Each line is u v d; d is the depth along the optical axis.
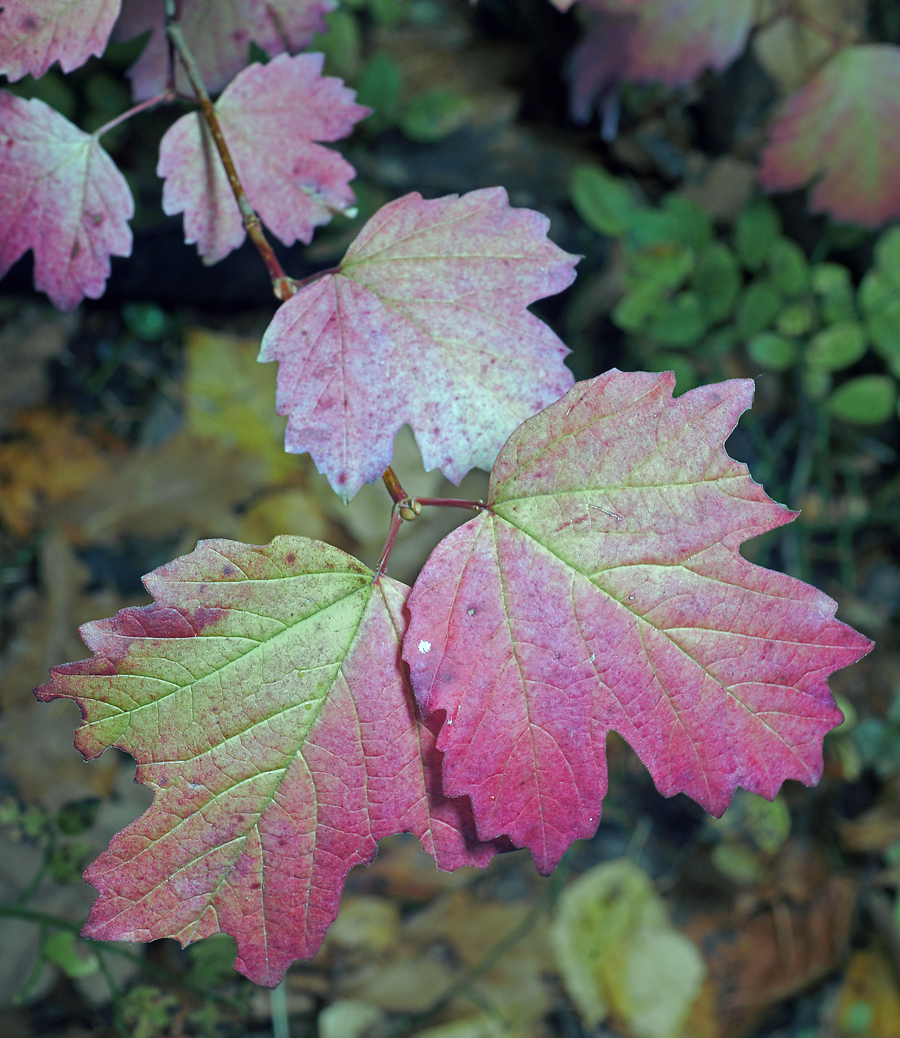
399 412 0.29
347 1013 0.61
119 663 0.27
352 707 0.27
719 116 0.69
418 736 0.28
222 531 0.66
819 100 0.54
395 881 0.66
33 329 0.65
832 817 0.70
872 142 0.53
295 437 0.28
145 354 0.67
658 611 0.27
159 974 0.48
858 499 0.75
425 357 0.29
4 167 0.31
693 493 0.27
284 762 0.27
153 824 0.27
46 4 0.30
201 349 0.69
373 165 0.66
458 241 0.29
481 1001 0.64
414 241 0.29
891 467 0.76
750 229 0.67
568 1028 0.65
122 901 0.27
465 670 0.27
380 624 0.28
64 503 0.63
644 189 0.71
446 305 0.29
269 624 0.27
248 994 0.50
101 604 0.62
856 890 0.69
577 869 0.69
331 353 0.29
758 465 0.73
